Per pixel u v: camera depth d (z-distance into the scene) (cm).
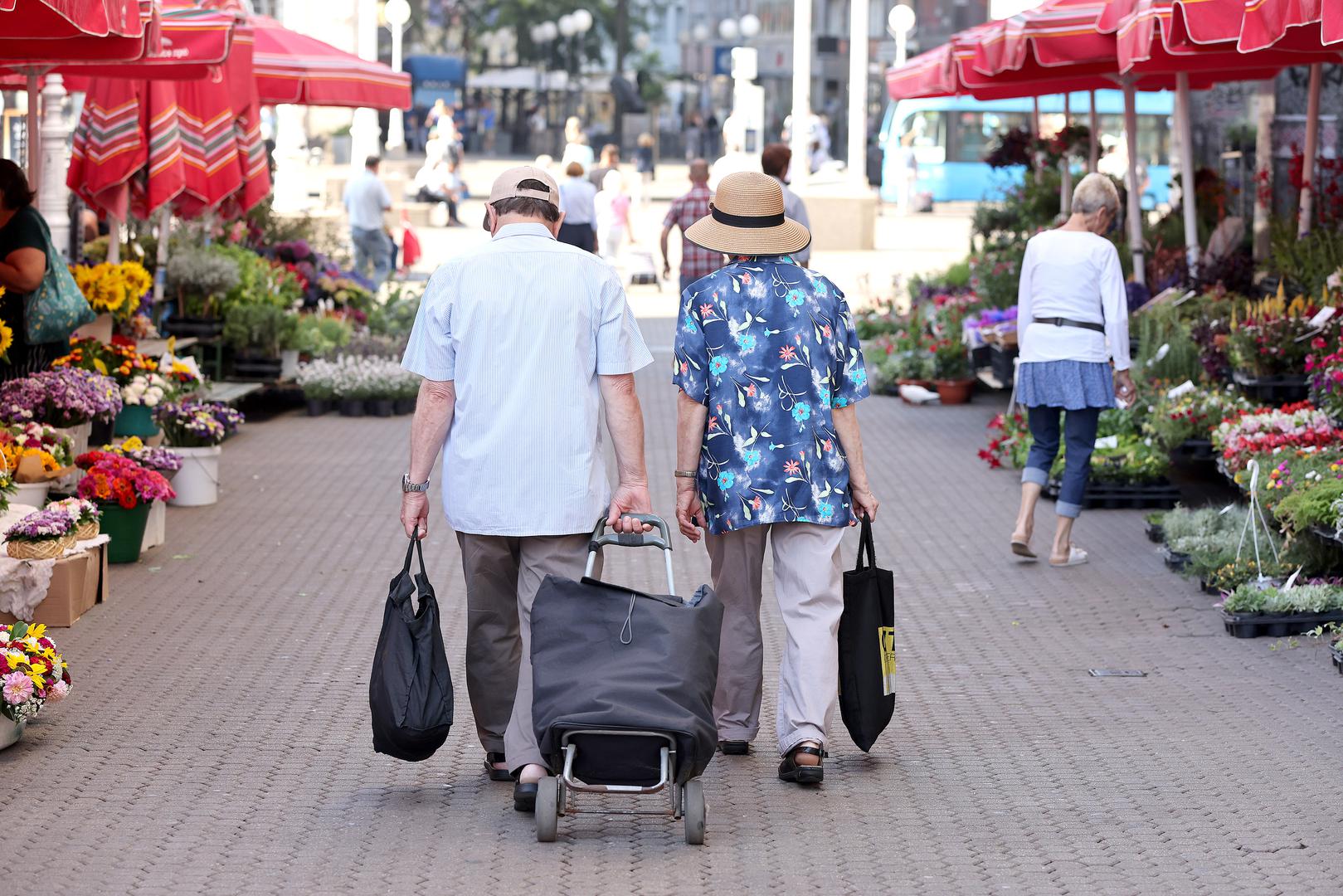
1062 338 1781
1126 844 1025
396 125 8244
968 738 1243
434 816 1062
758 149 7712
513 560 1097
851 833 1042
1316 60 2417
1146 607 1645
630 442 1075
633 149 12169
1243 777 1150
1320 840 1030
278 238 3628
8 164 1906
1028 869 984
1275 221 2683
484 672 1107
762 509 1122
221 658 1429
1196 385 2278
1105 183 1803
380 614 1591
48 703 1271
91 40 1747
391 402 2967
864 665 1153
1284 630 1534
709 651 1009
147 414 2114
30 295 1914
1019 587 1734
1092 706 1324
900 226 7656
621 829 1044
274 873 963
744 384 1127
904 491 2272
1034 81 2769
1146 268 2806
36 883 940
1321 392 1938
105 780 1122
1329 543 1638
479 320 1056
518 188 1082
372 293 3675
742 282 1138
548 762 997
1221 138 3572
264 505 2128
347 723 1261
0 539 1491
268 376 2984
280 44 2967
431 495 2227
